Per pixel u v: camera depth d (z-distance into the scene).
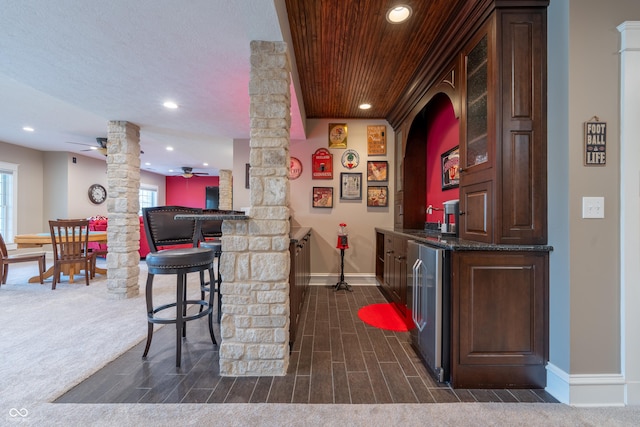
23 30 1.77
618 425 1.39
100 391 1.64
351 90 3.24
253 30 1.78
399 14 2.01
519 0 1.70
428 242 2.03
